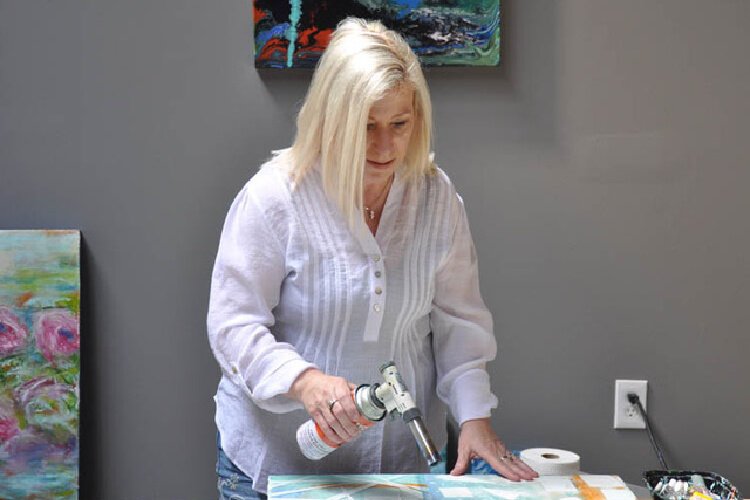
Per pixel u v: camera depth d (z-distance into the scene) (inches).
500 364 117.6
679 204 116.0
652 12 114.1
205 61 114.1
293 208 75.3
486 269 116.5
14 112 114.2
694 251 116.7
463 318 82.2
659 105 115.0
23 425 113.7
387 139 71.4
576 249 116.5
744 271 116.9
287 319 77.3
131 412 117.6
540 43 114.3
